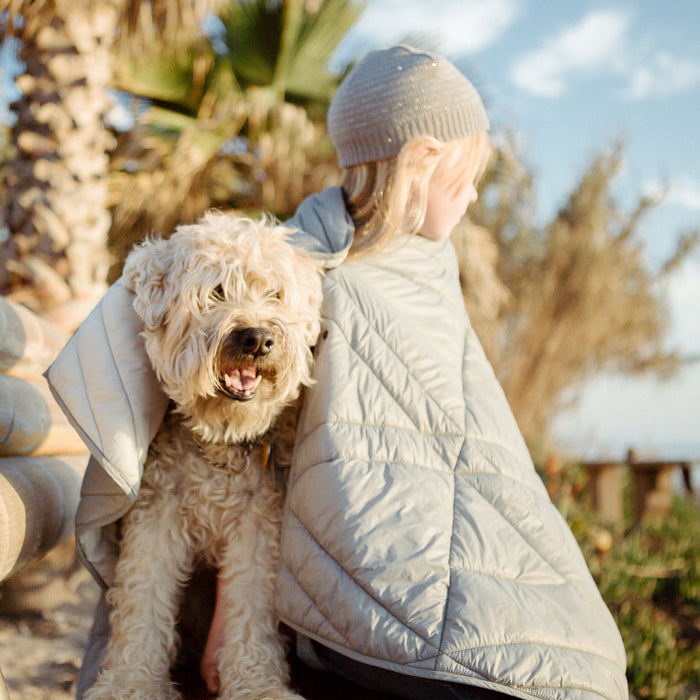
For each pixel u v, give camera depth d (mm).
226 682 1571
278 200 7363
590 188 12586
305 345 1659
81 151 4855
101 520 1600
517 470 1661
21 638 4305
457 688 1419
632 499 8711
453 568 1472
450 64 1937
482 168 2006
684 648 4684
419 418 1634
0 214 6188
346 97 1919
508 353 12602
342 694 1694
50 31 4848
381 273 1799
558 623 1466
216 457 1694
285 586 1568
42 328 2314
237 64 7238
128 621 1626
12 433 1834
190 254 1616
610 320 12641
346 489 1520
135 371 1598
